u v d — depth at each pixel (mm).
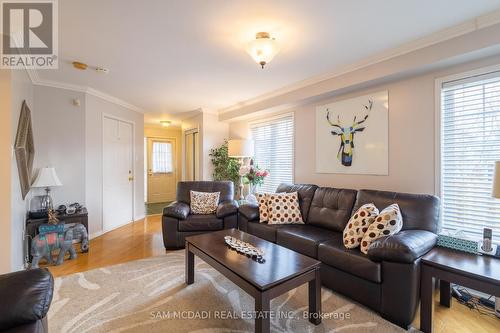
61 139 3559
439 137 2400
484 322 1828
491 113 2141
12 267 2180
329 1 1703
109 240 3785
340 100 3270
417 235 1954
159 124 6992
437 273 1692
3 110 2080
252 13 1835
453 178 2357
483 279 1502
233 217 3414
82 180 3746
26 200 2957
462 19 1935
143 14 1839
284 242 2639
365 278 1910
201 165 5219
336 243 2248
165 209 3383
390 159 2777
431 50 2211
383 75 2551
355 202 2689
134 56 2566
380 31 2100
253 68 2898
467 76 2229
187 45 2334
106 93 4020
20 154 2480
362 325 1763
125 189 4809
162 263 2857
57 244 2869
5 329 977
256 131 4816
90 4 1717
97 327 1729
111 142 4406
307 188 3246
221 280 2428
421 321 1725
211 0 1682
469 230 2268
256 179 4207
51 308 1951
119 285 2330
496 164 1747
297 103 3701
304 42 2287
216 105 4781
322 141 3508
